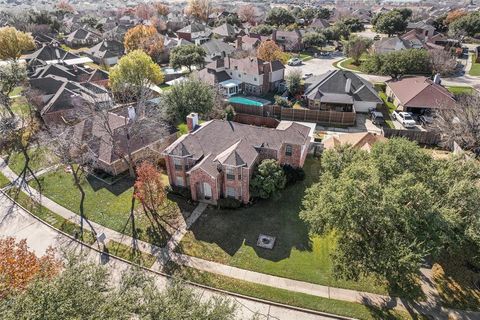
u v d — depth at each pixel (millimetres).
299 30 114938
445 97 53062
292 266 27188
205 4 152000
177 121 50906
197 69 79562
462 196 22047
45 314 14219
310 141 42406
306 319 23172
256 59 66938
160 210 33625
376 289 25078
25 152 43688
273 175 33531
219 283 25750
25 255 20703
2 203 35656
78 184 35500
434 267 26500
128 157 39719
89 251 29078
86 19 142125
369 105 57156
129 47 90188
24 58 87812
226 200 33438
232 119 53719
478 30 108062
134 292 17422
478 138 39188
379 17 134625
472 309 23250
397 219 20984
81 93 54656
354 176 23188
